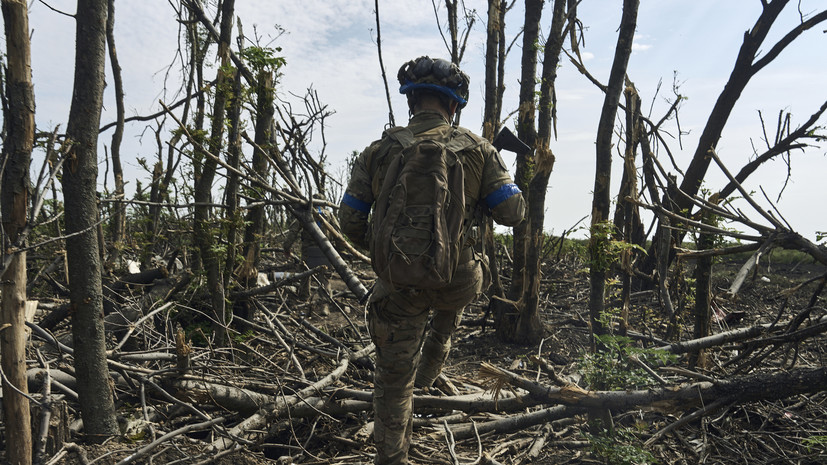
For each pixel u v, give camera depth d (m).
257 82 4.89
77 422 2.94
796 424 3.47
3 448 2.71
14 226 2.25
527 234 6.06
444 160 2.26
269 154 5.17
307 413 3.50
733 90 7.50
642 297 7.74
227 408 3.45
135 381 3.44
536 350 5.94
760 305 7.69
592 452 3.11
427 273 2.17
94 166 2.65
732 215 3.42
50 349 4.18
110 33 6.66
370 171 2.51
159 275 5.80
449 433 3.20
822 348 5.29
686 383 3.18
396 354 2.48
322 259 7.25
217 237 4.81
